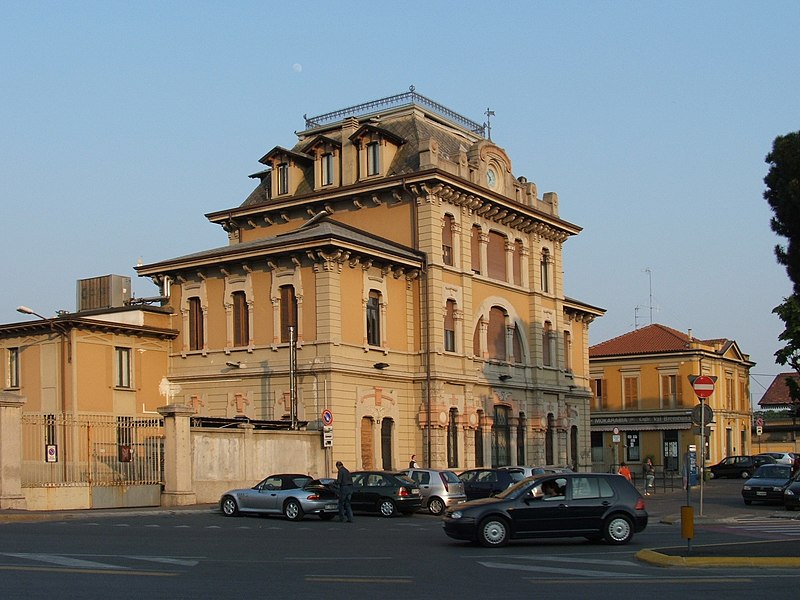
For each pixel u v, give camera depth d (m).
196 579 15.73
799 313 44.62
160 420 37.41
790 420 100.00
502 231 54.03
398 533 26.70
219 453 38.06
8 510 31.64
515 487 23.23
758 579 16.39
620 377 86.56
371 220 50.22
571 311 62.00
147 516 32.12
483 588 15.18
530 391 55.25
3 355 47.50
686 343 84.00
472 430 49.53
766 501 40.28
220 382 47.06
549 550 21.62
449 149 53.81
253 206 53.50
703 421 30.08
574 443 61.50
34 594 13.72
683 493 53.25
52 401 45.19
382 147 50.56
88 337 45.47
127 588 14.47
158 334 48.34
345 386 43.91
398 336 47.66
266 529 27.55
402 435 47.28
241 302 47.28
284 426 42.12
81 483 34.41
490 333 52.53
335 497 32.31
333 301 43.84
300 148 56.06
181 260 48.19
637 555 19.73
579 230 59.88
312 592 14.48
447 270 49.06
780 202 45.88
